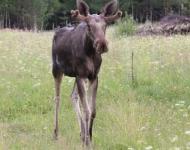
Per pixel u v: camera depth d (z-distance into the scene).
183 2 90.00
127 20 44.44
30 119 18.33
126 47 29.36
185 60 25.00
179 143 14.03
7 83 22.34
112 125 16.58
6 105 19.72
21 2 85.06
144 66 24.55
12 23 85.50
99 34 13.38
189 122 16.36
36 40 35.88
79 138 15.70
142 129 15.45
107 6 14.14
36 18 86.12
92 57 14.55
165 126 16.03
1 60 27.12
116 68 24.42
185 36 35.72
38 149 14.45
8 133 16.53
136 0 96.38
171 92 20.77
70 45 15.20
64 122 17.56
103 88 21.34
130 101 19.44
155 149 13.74
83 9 14.09
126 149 14.29
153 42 31.41
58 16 97.50
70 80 22.16
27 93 21.11
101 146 14.72
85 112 14.58
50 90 21.38
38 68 25.53
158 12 96.06
